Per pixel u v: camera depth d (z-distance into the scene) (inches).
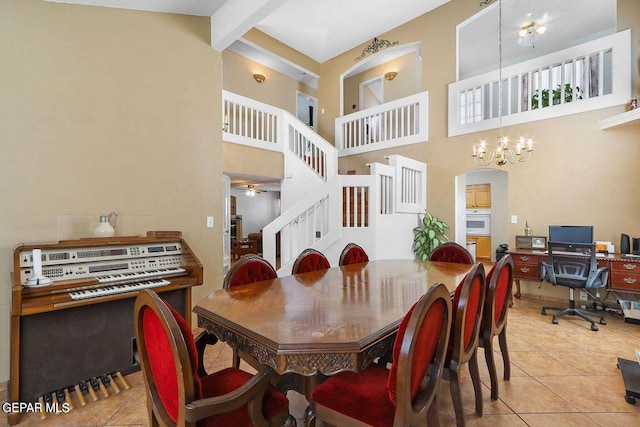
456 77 207.5
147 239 98.8
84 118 99.9
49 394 77.6
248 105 201.6
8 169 87.5
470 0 203.5
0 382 85.0
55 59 95.0
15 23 89.1
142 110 112.0
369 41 258.8
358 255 131.3
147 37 113.5
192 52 124.6
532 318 141.8
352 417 47.1
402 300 67.5
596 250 147.9
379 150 244.8
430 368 51.3
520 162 178.9
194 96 125.2
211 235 129.6
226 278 83.0
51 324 78.3
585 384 85.2
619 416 71.4
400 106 233.0
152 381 46.7
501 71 185.3
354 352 44.3
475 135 195.6
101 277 87.1
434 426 52.6
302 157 235.0
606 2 200.8
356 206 178.9
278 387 61.4
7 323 86.7
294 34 253.3
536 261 152.3
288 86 311.0
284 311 59.8
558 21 218.4
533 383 86.0
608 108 153.7
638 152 146.6
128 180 108.5
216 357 104.4
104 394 80.0
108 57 104.8
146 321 43.9
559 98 170.7
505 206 316.8
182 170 121.6
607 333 123.0
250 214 431.5
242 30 117.6
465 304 58.6
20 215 89.0
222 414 45.4
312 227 184.9
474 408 74.9
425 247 198.1
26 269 76.6
